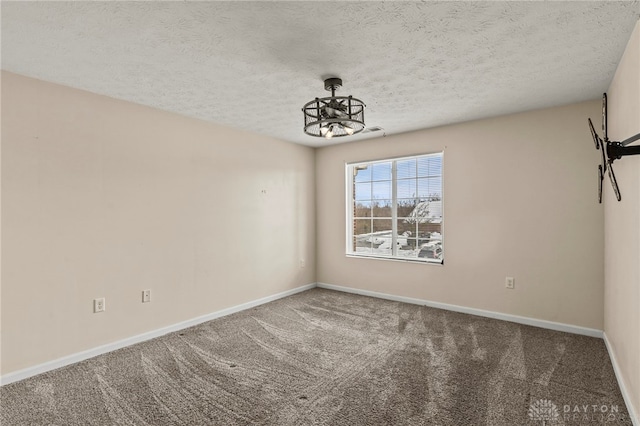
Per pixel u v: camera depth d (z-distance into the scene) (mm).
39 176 2584
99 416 2031
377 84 2734
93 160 2887
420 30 1909
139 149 3201
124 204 3088
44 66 2367
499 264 3719
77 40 2010
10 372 2441
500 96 3045
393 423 1952
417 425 1931
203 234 3752
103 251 2945
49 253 2635
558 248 3361
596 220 3160
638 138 1564
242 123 3891
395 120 3822
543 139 3422
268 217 4559
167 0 1604
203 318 3729
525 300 3561
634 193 1962
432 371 2559
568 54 2215
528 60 2309
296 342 3148
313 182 5355
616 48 2127
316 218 5391
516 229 3602
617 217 2461
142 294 3215
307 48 2117
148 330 3260
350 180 5152
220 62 2316
